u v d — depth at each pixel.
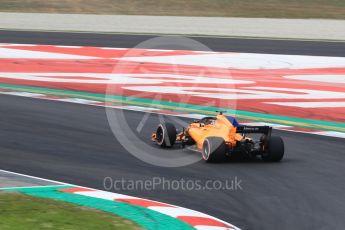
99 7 191.75
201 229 31.94
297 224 33.50
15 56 111.25
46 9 189.00
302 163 47.12
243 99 77.12
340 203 37.38
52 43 127.69
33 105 70.88
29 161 47.25
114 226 31.34
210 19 168.38
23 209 33.75
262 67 101.94
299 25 158.25
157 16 174.12
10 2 196.88
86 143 53.34
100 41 131.50
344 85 88.06
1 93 78.69
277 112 69.69
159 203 36.78
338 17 174.62
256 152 46.94
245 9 186.62
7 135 56.03
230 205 36.78
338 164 47.19
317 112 70.00
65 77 91.75
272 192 39.50
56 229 30.36
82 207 35.00
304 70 99.69
